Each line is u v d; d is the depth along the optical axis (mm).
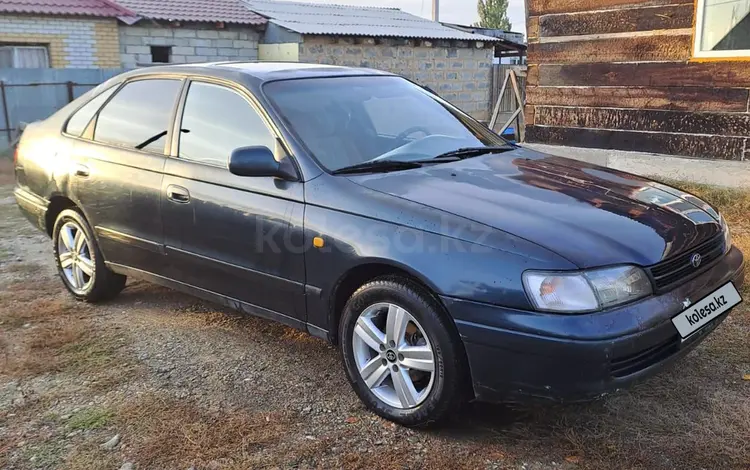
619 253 2723
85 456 2904
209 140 3832
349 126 3711
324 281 3240
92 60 14070
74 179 4516
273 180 3455
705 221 3248
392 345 3066
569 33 8102
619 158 7848
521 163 3734
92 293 4688
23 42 13391
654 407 3158
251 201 3508
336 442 2977
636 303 2689
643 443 2879
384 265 3020
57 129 4812
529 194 3162
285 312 3510
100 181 4328
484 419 3133
